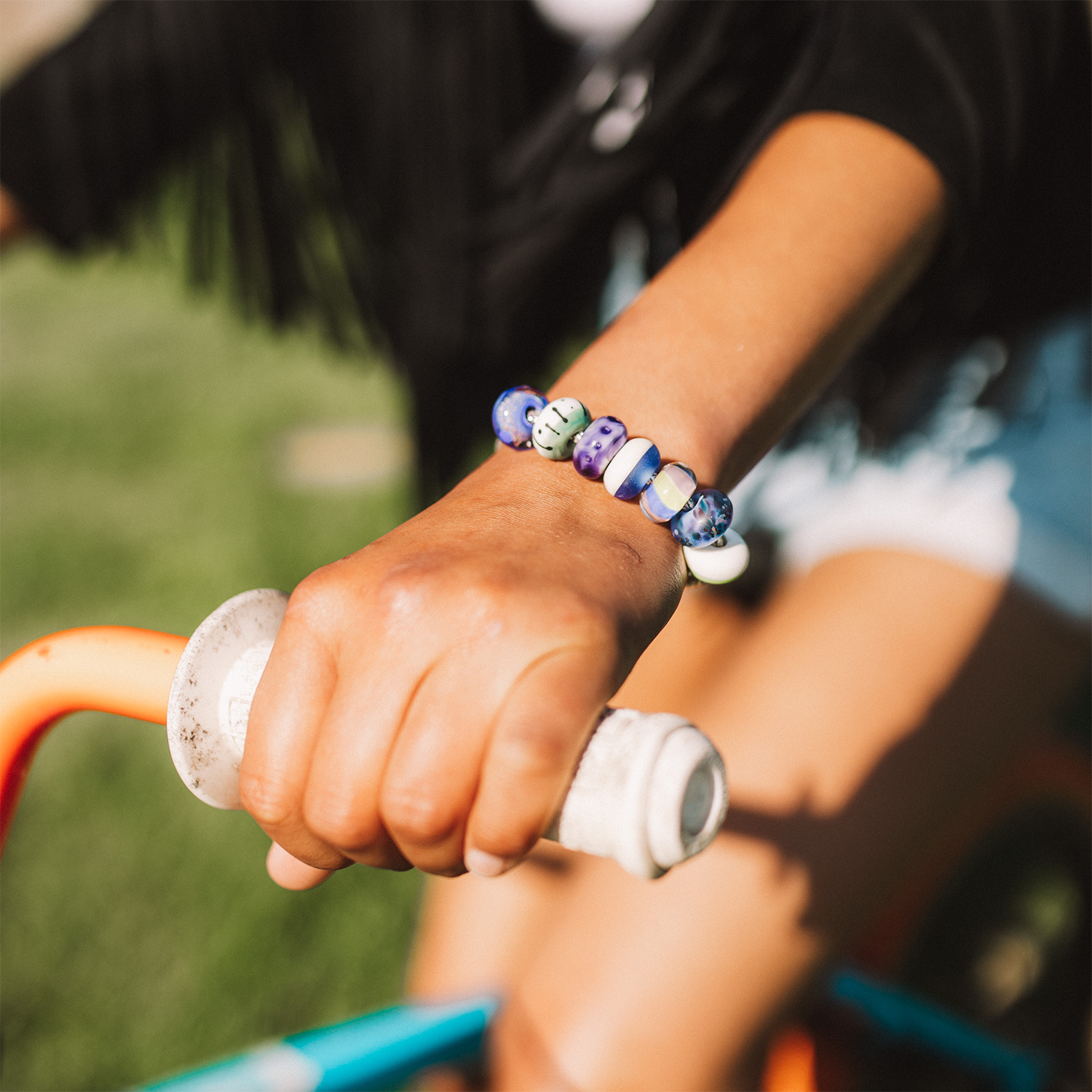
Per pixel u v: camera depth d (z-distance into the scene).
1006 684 1.12
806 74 0.71
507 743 0.38
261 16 1.23
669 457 0.52
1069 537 1.14
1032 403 1.16
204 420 4.34
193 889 2.04
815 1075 1.26
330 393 4.63
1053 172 0.82
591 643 0.40
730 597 1.37
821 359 0.58
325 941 1.95
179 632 2.78
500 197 1.19
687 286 0.57
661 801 0.38
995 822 1.51
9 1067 1.71
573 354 1.53
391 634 0.41
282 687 0.42
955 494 1.17
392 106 1.21
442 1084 1.19
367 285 1.40
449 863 0.41
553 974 1.07
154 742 2.42
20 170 1.21
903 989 1.40
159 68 1.24
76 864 2.09
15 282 6.69
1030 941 1.92
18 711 0.52
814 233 0.58
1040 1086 1.27
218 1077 0.93
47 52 1.22
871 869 1.07
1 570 3.08
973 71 0.63
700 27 0.95
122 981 1.86
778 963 1.05
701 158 1.02
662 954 1.03
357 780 0.40
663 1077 1.02
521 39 1.17
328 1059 0.97
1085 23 0.72
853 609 1.15
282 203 1.39
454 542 0.45
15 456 3.99
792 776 1.07
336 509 3.45
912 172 0.61
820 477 1.27
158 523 3.39
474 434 1.40
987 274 0.94
